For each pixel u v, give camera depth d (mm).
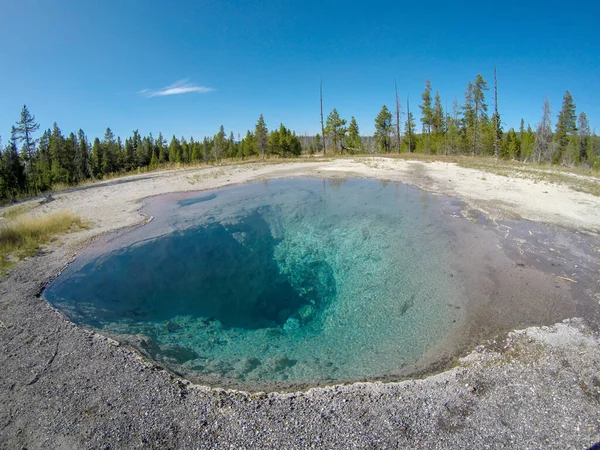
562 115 42844
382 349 4832
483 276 6445
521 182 14828
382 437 3012
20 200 16219
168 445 2973
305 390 3803
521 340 4453
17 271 7031
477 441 2941
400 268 7262
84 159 43625
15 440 3053
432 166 21797
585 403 3316
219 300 7512
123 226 9992
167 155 68875
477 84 35531
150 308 6488
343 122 44312
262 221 11203
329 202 12797
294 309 7332
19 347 4465
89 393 3631
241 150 50844
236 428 3158
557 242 7867
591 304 5301
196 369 4367
